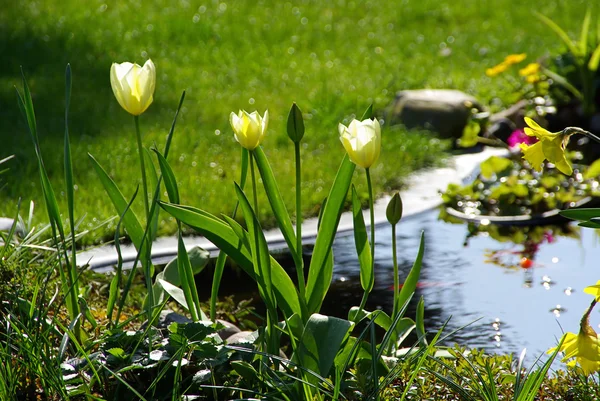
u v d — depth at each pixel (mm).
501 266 3461
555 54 6000
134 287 3211
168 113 5609
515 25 9203
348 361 2715
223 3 9742
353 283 3367
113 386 2734
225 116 5559
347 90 6289
